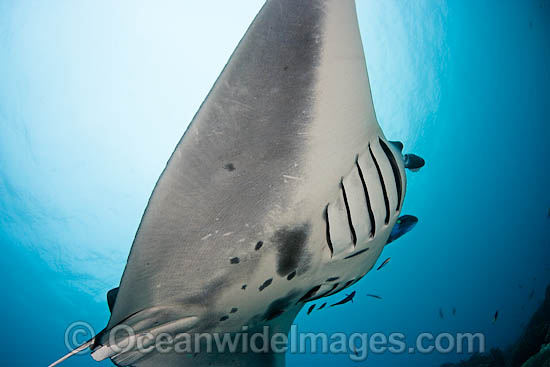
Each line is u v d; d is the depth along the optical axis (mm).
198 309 1481
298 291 1593
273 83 1137
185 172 1209
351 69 1168
